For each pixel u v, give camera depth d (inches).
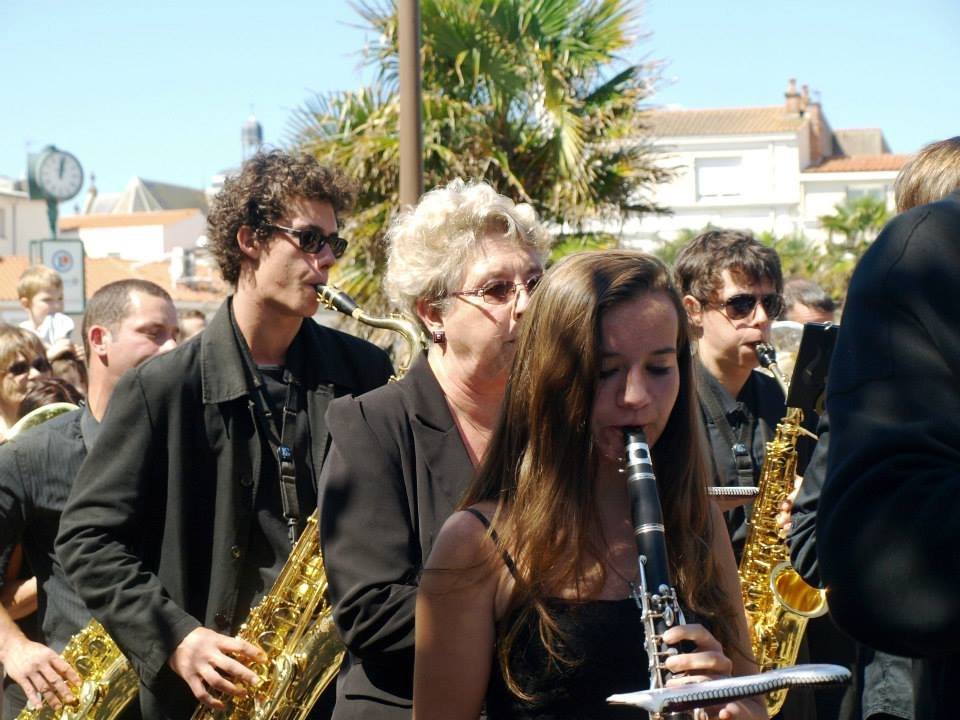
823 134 2095.2
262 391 123.0
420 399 97.4
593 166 354.3
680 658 64.6
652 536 67.9
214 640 111.7
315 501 122.0
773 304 146.9
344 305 125.5
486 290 97.3
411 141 207.3
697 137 1852.9
